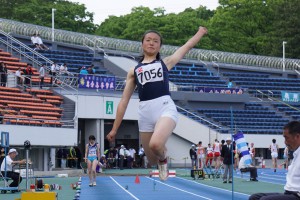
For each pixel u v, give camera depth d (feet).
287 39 291.99
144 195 81.66
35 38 192.24
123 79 182.60
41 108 148.56
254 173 113.29
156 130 27.71
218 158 125.29
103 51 205.67
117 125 29.68
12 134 129.29
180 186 99.66
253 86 218.18
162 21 311.06
